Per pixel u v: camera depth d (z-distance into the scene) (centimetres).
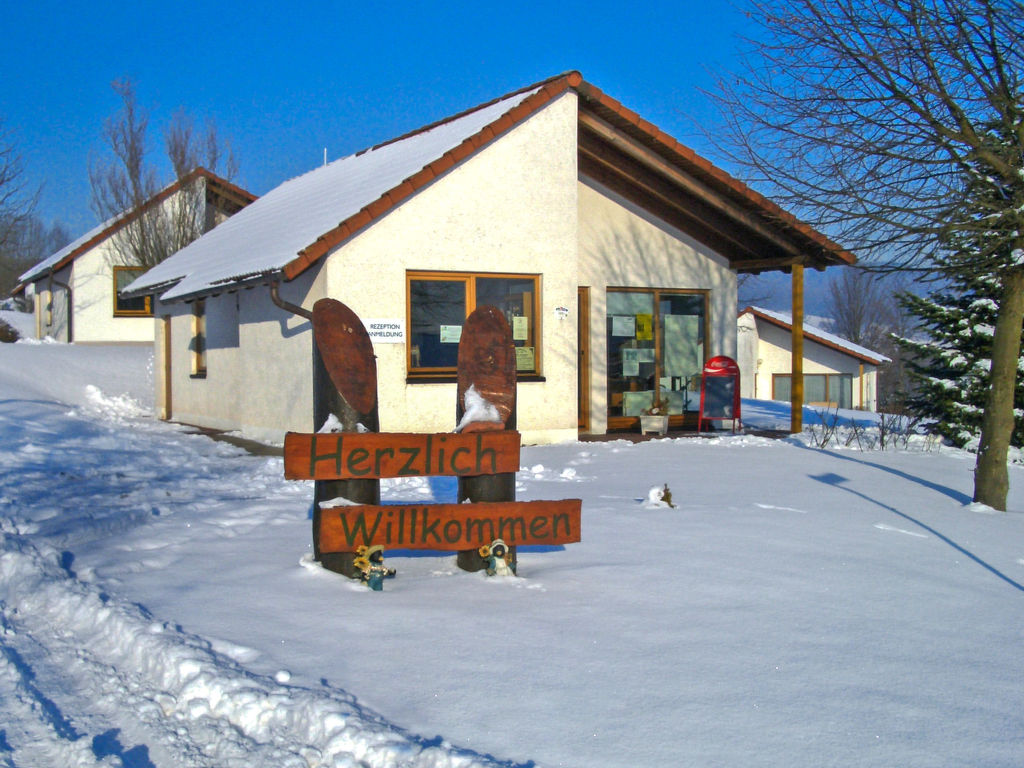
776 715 422
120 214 3478
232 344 1684
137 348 2770
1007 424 978
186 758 393
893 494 1025
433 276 1370
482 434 633
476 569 645
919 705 439
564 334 1464
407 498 934
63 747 401
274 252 1380
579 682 453
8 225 3131
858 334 6153
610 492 984
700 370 1758
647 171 1596
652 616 554
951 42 918
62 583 621
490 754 379
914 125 945
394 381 1328
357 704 424
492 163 1401
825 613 575
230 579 627
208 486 1058
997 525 887
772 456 1304
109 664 500
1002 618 586
